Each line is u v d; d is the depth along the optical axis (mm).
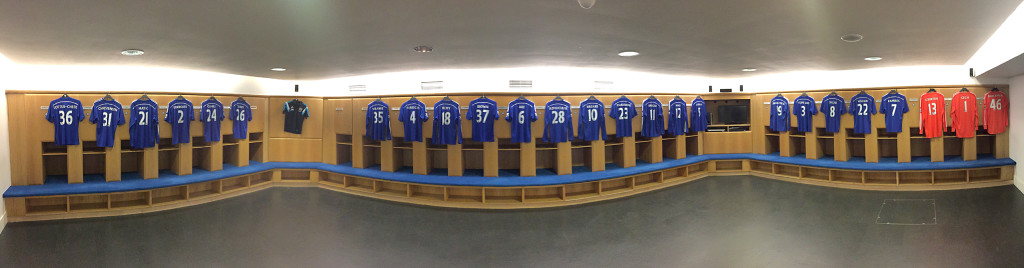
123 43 4000
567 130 6645
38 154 5832
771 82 8711
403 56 5035
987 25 3547
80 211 5598
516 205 6035
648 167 7258
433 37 3887
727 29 3654
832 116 7629
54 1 2590
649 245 4293
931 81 7262
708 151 8914
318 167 7496
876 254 3883
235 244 4402
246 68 6098
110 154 6082
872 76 7672
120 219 5461
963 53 5234
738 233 4645
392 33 3688
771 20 3338
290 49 4453
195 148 7418
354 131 7379
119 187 5781
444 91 7250
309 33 3645
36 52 4492
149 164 6332
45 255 4098
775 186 7406
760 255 3939
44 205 5703
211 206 6156
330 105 7781
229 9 2844
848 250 4012
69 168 5910
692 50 4785
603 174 6672
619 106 7141
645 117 7473
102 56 4793
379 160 7902
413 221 5309
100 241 4535
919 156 7875
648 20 3297
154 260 3939
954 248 3990
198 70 6324
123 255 4078
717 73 7594
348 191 7109
